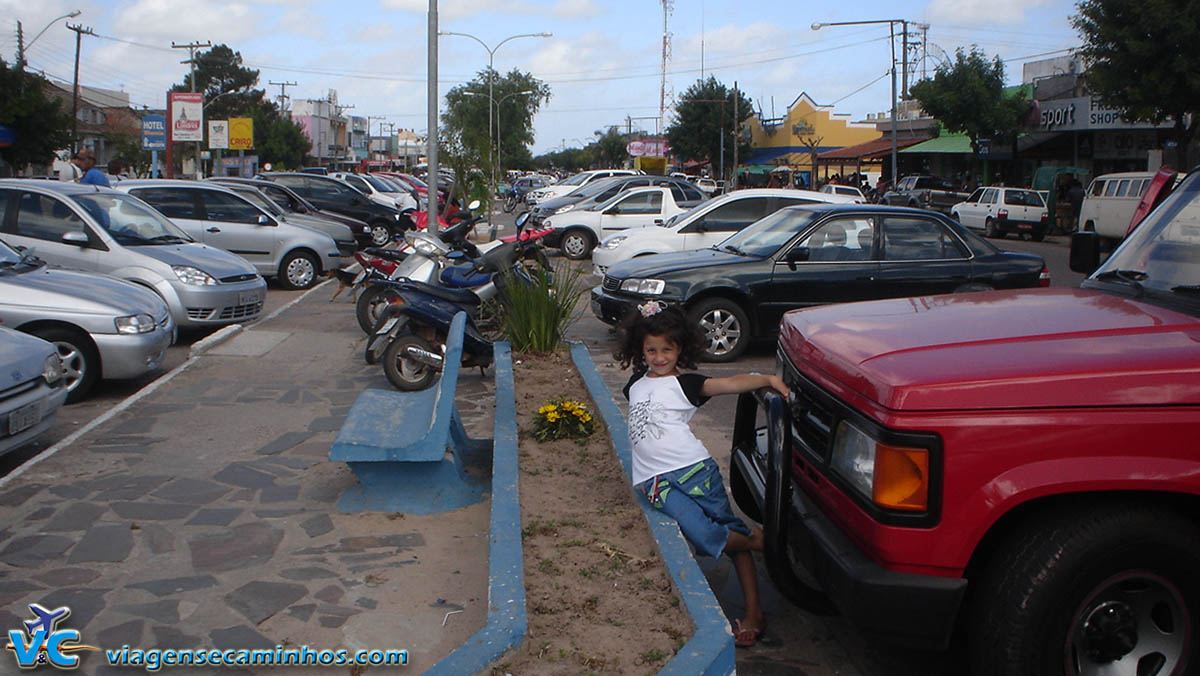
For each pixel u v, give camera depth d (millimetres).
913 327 3762
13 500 5418
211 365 9375
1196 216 4234
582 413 5910
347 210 23531
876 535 3117
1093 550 2961
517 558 3822
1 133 32875
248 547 4785
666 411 4129
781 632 4129
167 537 4902
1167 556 3000
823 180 54281
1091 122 32375
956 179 45500
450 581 4414
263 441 6746
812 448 3713
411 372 8391
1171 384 3029
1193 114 24500
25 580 4367
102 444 6586
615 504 4750
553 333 8438
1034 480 2982
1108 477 2965
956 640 3799
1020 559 3021
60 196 10688
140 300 8430
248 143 51344
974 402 3037
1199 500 3057
